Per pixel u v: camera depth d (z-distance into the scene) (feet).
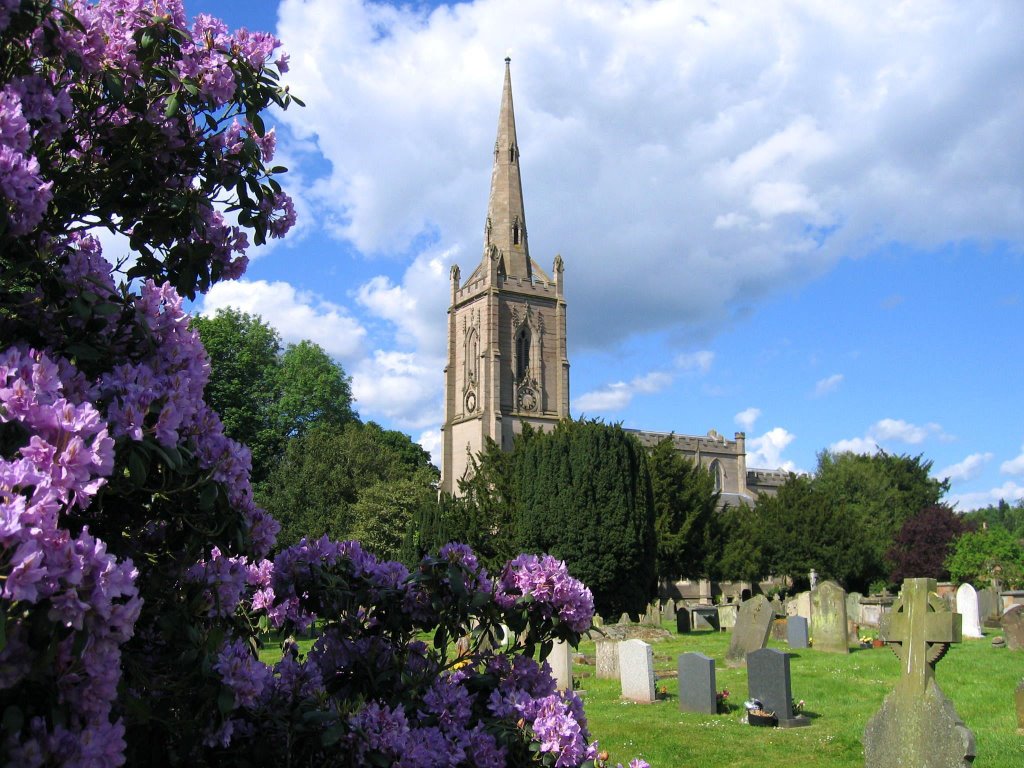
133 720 12.90
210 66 15.98
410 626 18.19
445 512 130.11
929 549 198.39
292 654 17.72
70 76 15.61
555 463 117.91
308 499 164.14
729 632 108.47
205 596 13.74
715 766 37.01
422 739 14.94
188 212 16.14
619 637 93.97
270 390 197.16
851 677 61.52
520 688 17.54
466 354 267.80
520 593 18.16
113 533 13.33
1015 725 41.73
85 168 15.79
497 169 284.20
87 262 13.78
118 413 11.64
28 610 9.27
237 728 14.51
